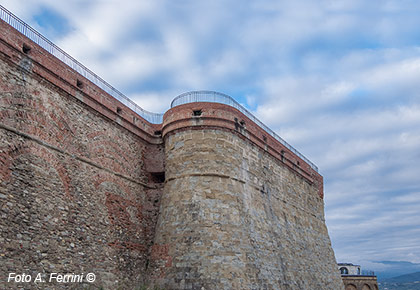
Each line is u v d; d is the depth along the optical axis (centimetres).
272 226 2430
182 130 2203
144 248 2070
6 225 1406
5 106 1517
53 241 1572
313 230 3158
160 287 1878
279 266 2311
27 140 1569
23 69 1619
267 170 2625
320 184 3581
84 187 1802
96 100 1975
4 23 1570
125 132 2175
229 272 1873
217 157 2145
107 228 1873
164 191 2159
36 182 1562
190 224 1961
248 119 2497
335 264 3391
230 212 2055
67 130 1778
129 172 2134
